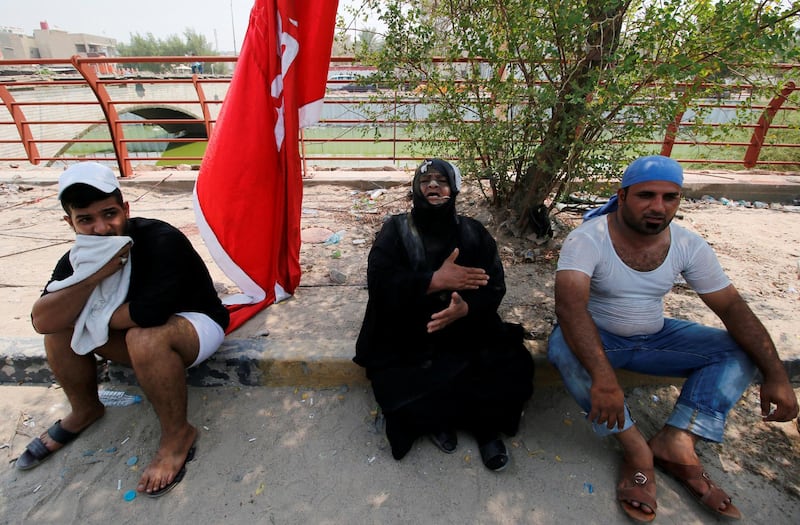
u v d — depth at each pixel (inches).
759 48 102.0
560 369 84.6
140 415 94.5
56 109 541.0
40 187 225.1
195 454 87.0
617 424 77.8
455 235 87.8
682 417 80.7
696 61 109.9
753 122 228.1
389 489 81.4
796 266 145.4
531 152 141.6
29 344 103.4
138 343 77.7
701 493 76.9
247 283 116.0
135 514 76.8
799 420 92.5
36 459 83.9
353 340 105.9
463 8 129.6
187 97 784.9
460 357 86.0
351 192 217.0
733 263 147.9
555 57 125.8
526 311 118.1
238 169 106.7
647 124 119.3
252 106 105.9
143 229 83.5
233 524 75.5
